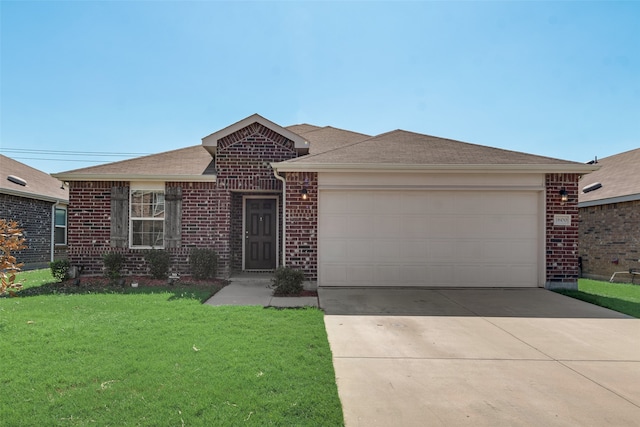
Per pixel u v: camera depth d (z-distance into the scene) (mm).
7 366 3809
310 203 8742
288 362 4043
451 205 8883
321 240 8781
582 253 13352
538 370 4086
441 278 8812
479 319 6137
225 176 10109
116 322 5465
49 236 14430
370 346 4781
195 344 4547
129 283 8930
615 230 11969
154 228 10234
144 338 4750
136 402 3121
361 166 8547
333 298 7602
